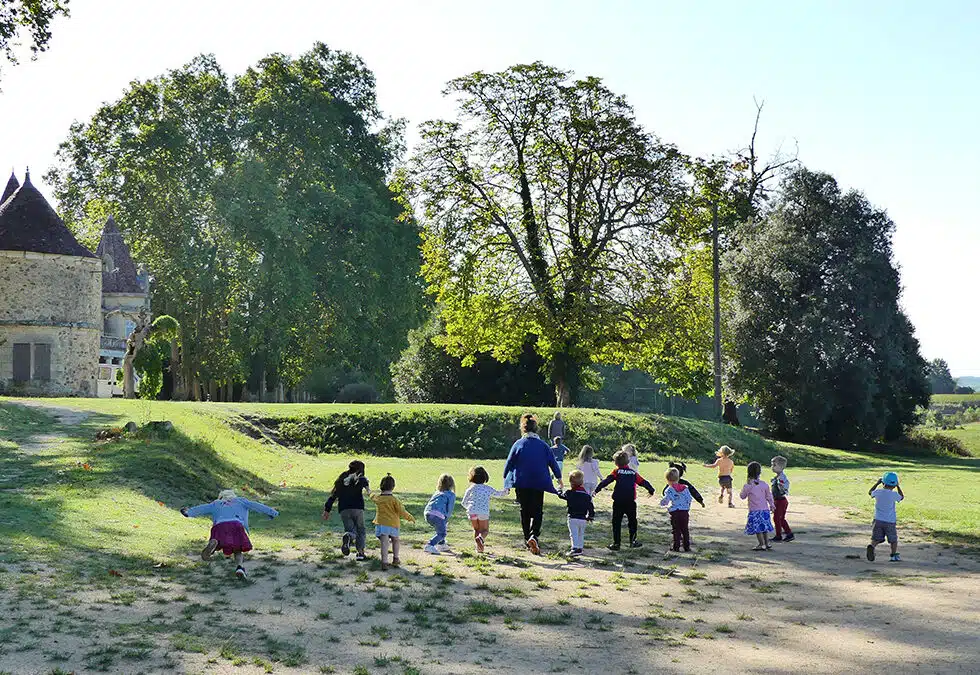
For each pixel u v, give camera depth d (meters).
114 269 74.62
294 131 60.97
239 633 9.02
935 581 12.98
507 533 17.42
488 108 46.03
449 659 8.45
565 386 47.09
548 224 46.44
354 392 73.69
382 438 39.94
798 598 11.69
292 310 58.31
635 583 12.64
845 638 9.55
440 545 14.88
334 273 61.25
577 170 45.44
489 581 12.38
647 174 44.75
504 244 46.75
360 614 10.09
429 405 43.81
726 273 58.06
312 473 29.53
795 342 57.97
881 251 61.16
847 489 28.05
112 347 71.31
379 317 65.94
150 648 8.21
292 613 10.01
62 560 11.59
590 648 9.00
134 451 21.25
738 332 59.31
